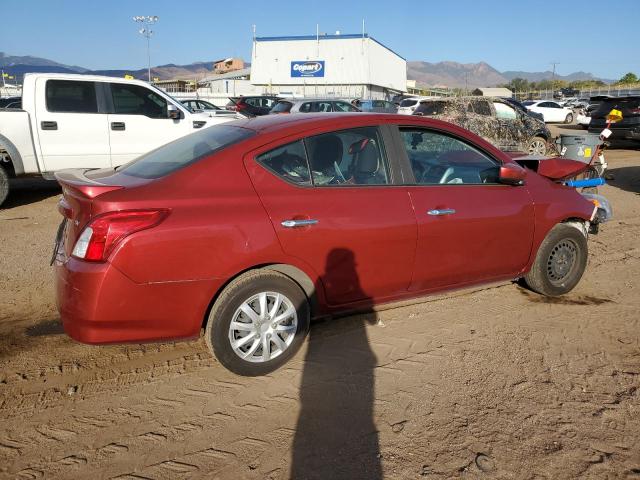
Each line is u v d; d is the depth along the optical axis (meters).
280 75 52.75
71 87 8.38
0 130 7.82
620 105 16.69
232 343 3.23
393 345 3.82
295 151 3.44
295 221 3.26
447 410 3.05
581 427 2.91
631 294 4.88
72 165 8.48
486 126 13.17
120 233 2.88
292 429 2.88
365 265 3.59
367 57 49.91
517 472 2.56
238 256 3.11
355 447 2.73
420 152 3.94
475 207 3.99
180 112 9.17
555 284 4.65
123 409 3.04
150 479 2.49
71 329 2.99
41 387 3.25
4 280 5.03
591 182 5.36
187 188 3.10
